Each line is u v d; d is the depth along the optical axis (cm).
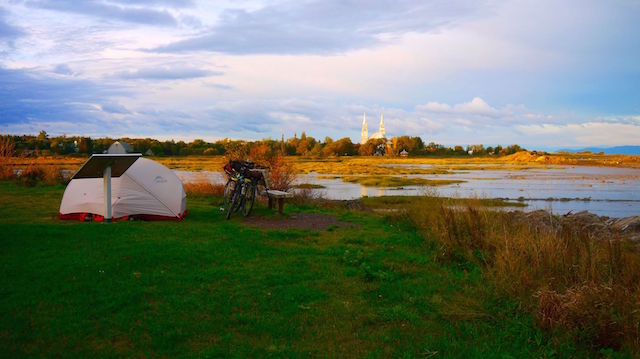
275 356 414
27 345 419
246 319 495
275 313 518
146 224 1045
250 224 1131
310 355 421
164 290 574
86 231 905
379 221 1305
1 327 452
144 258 707
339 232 1066
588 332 461
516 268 637
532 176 7000
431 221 1031
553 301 501
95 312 496
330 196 3312
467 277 687
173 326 472
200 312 511
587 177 6806
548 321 486
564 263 642
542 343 459
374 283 646
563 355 427
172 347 427
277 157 2056
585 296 501
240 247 833
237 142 2178
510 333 480
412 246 921
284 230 1046
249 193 1292
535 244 709
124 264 674
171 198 1173
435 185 4778
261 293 580
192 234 934
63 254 719
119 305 518
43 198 1576
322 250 845
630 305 495
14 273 614
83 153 8831
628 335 450
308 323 496
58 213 1217
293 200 1864
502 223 959
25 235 841
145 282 600
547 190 4272
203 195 1931
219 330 468
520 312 528
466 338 472
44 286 568
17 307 501
